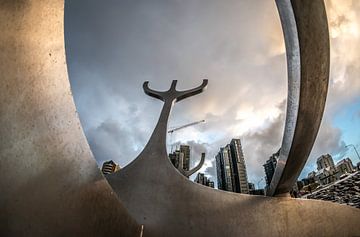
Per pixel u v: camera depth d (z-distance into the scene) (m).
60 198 4.05
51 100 3.86
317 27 6.17
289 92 7.69
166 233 9.70
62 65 4.16
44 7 3.74
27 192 3.31
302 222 9.90
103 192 5.55
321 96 7.21
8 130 3.02
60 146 4.05
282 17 6.61
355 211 10.38
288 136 8.51
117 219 6.43
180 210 10.33
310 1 5.88
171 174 11.55
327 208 10.26
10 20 3.14
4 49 3.03
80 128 4.63
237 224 9.89
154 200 10.70
